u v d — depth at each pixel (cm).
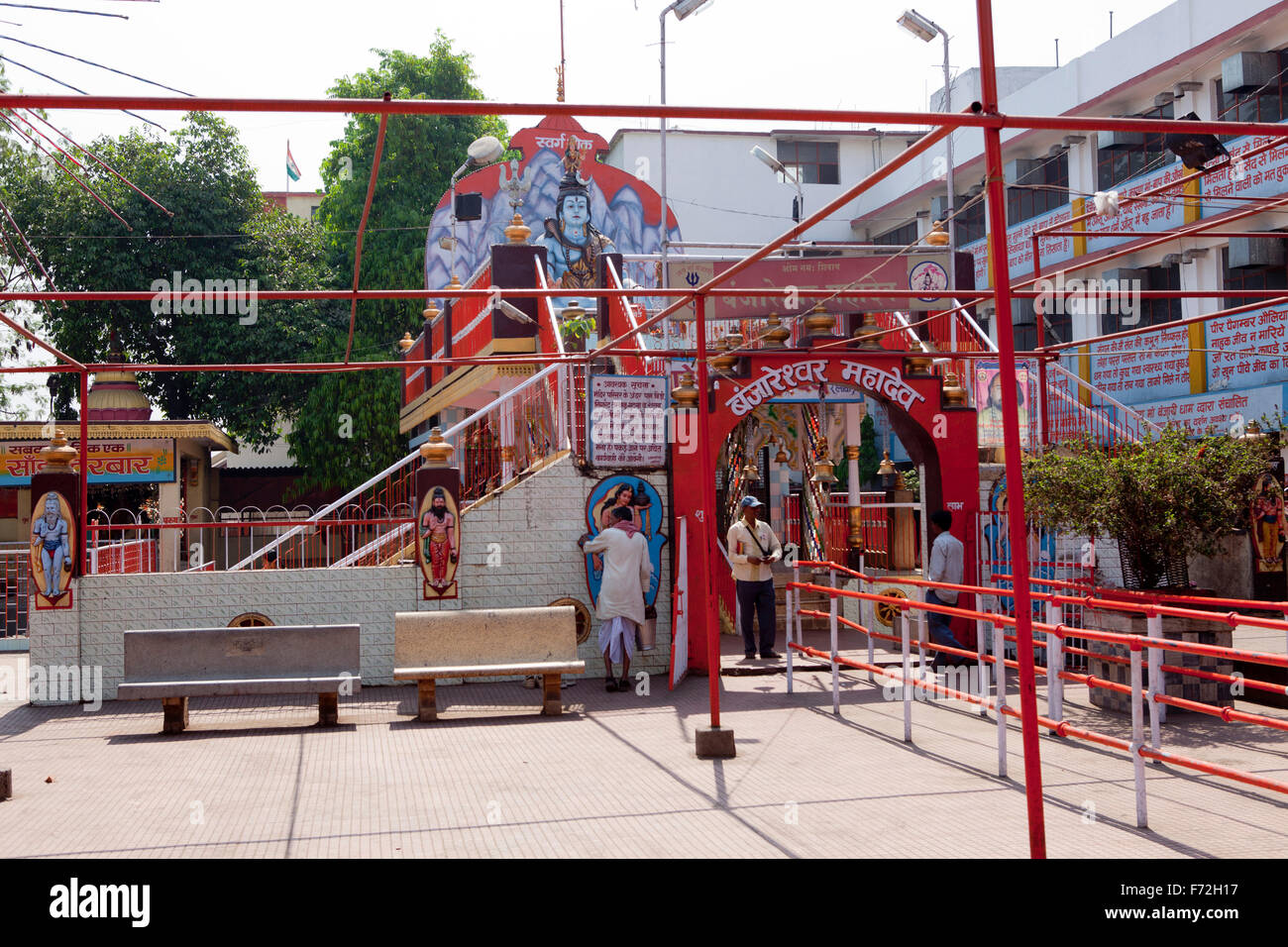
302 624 1230
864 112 502
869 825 647
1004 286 504
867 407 2978
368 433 2638
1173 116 2145
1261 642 1343
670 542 1311
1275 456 1105
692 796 723
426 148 2714
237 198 2703
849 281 1207
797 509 1802
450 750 892
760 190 3247
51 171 2486
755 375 1315
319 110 479
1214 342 2000
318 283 2742
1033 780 516
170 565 1570
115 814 695
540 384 1391
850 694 1142
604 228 2106
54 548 1191
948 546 1231
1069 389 2086
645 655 1305
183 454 2553
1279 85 1909
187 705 1059
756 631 1543
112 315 2569
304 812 696
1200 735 905
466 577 1266
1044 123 508
